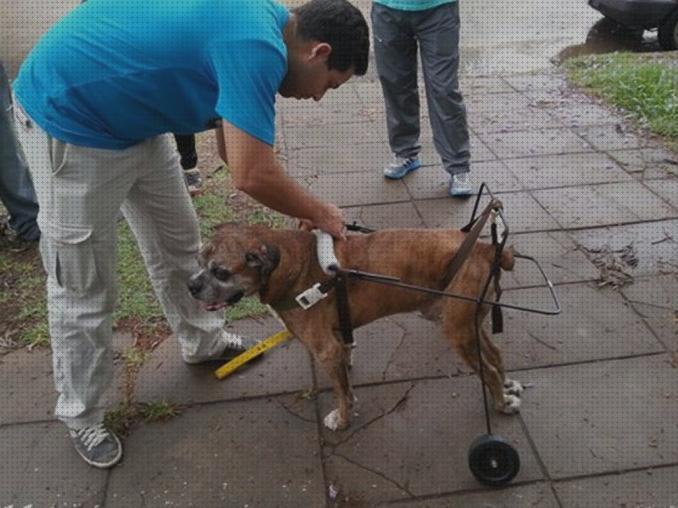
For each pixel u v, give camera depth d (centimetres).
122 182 230
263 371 311
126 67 201
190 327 298
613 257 374
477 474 243
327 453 266
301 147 538
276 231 247
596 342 312
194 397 298
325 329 253
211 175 497
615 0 757
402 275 253
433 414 281
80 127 210
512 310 335
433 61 420
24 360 324
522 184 459
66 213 222
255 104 189
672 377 289
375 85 660
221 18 190
